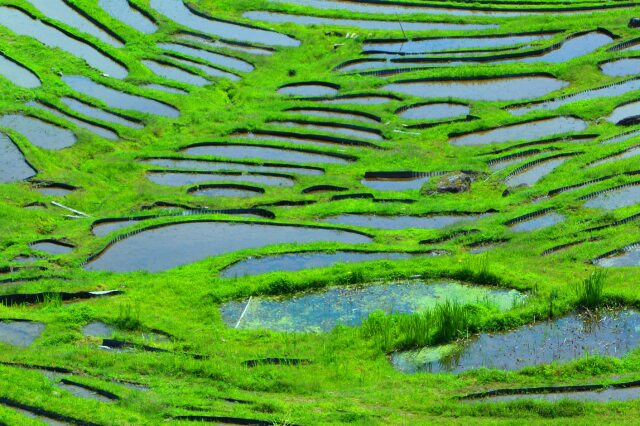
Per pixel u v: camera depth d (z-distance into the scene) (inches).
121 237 1908.2
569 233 1792.6
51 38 3053.6
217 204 2069.4
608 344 1387.8
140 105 2657.5
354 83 2775.6
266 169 2262.6
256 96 2706.7
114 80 2778.1
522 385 1266.0
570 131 2405.3
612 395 1232.8
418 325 1425.9
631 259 1692.9
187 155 2335.1
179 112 2605.8
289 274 1660.9
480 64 2896.2
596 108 2519.7
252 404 1229.1
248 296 1622.8
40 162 2265.0
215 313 1568.7
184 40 3078.2
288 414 1189.7
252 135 2504.9
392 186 2185.0
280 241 1875.0
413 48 3043.8
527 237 1792.6
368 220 1983.3
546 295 1526.8
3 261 1800.0
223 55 2992.1
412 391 1266.0
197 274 1705.2
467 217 1963.6
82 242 1888.5
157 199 2101.4
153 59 2945.4
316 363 1373.0
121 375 1318.9
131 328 1501.0
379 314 1473.9
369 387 1288.1
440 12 3334.2
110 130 2496.3
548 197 2007.9
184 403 1224.8
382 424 1164.5
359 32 3142.2
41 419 1187.3
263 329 1496.1
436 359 1378.0
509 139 2405.3
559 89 2726.4
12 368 1317.7
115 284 1680.6
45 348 1424.7
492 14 3321.9
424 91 2733.8
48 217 2007.9
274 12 3353.8
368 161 2287.2
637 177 2011.6
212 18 3262.8
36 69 2802.7
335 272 1663.4
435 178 2150.6
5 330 1491.1
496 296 1573.6
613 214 1840.6
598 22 3161.9
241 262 1765.5
